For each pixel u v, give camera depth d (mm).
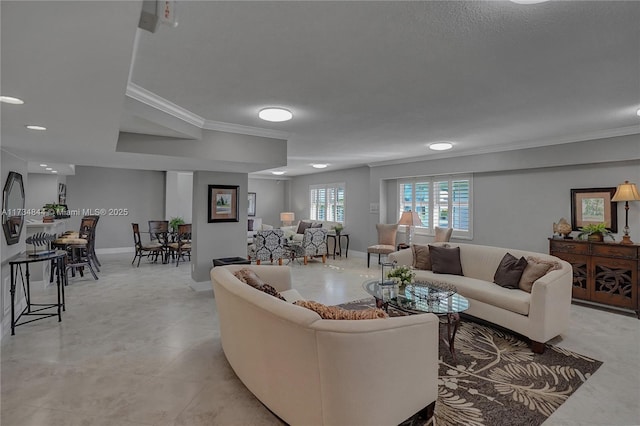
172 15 1333
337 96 3074
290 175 10977
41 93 1792
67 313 4059
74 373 2633
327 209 9750
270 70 2502
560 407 2262
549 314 3088
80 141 3039
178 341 3266
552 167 5215
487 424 2086
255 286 2787
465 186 6387
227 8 1709
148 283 5566
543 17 1825
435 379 2100
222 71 2514
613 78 2686
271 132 4406
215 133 4062
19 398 2293
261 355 2125
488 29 1946
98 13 1062
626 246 4121
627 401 2328
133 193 9031
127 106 2834
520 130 4418
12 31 1161
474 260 4418
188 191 9531
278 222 11586
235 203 5352
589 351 3121
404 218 6785
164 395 2350
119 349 3072
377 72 2551
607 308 4406
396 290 3621
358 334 1729
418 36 2021
